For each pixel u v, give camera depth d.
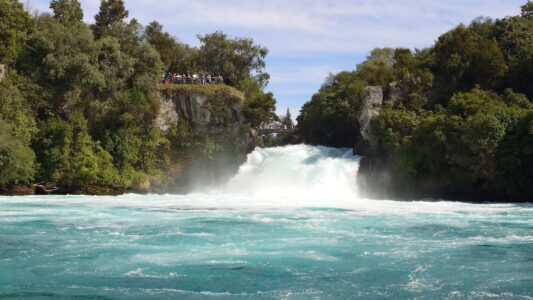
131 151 77.19
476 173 66.81
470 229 37.22
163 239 32.31
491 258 28.03
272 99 84.50
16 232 34.59
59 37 77.12
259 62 104.69
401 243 31.69
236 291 22.06
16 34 77.69
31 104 74.19
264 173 81.31
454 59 84.31
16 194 69.06
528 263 26.97
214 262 26.66
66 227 36.66
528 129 63.47
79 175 72.00
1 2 77.00
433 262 27.06
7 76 73.44
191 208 49.34
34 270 25.05
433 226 38.41
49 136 72.62
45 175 71.56
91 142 74.62
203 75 92.50
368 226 37.97
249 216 42.94
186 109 82.12
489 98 74.88
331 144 101.12
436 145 68.50
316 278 24.02
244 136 83.19
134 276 24.12
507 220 42.16
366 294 21.78
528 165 64.88
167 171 80.62
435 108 78.94
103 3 101.12
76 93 77.31
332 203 56.62
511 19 94.81
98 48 78.62
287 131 120.25
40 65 77.00
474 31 96.56
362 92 82.94
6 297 21.08
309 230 35.91
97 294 21.53
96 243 31.02
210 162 81.94
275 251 29.12
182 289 22.28
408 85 83.88
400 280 23.80
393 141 74.19
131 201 57.41
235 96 83.00
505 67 84.94
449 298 21.33
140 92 79.50
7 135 66.44
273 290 22.22
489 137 64.75
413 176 72.50
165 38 98.94
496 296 21.59
